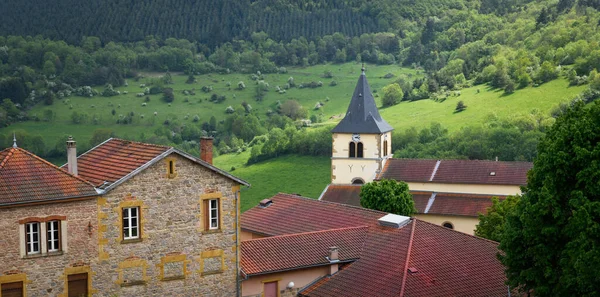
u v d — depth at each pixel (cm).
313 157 18488
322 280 6222
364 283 5991
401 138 18125
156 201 5459
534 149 15088
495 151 15475
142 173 5391
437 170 10531
